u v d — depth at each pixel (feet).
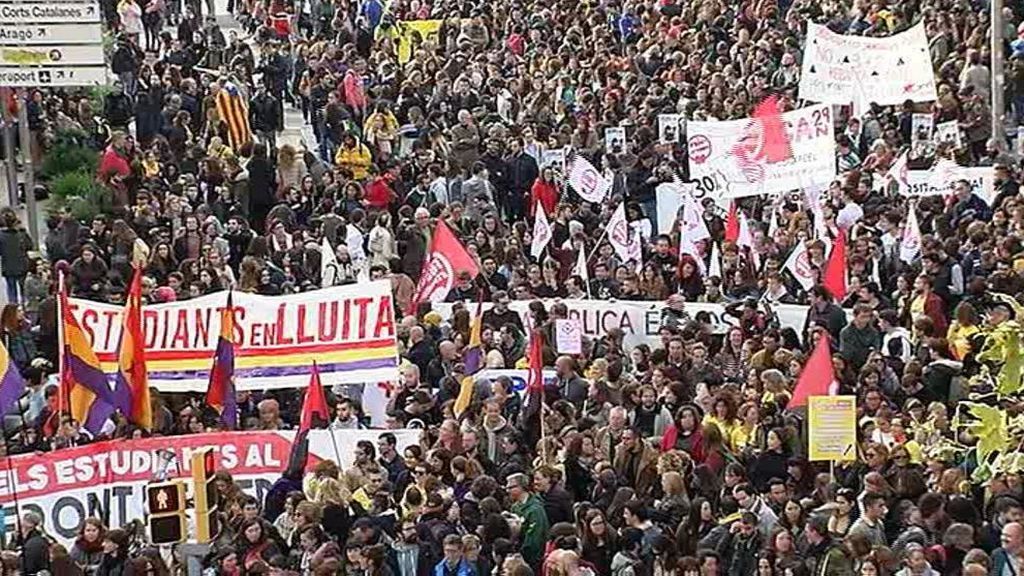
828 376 169.89
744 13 354.13
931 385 179.93
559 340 202.80
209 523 151.43
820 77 277.03
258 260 228.22
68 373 169.17
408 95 315.58
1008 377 127.24
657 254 230.48
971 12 331.16
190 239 239.91
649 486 163.94
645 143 273.75
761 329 197.98
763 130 242.37
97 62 251.19
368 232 252.01
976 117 288.10
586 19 366.22
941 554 143.84
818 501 155.02
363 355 184.34
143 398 170.19
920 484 152.35
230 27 428.56
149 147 291.99
